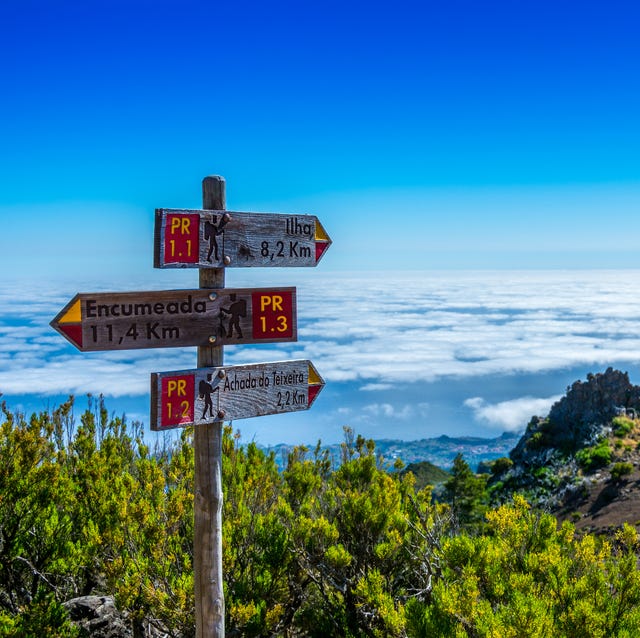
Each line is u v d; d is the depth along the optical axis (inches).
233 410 182.4
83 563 250.7
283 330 188.5
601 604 188.2
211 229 178.4
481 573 209.6
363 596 222.7
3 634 206.2
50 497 268.5
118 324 167.6
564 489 2401.6
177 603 211.9
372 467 323.0
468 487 1320.1
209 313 178.5
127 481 276.4
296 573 263.1
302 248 193.0
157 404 170.6
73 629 215.8
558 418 2923.2
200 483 180.9
